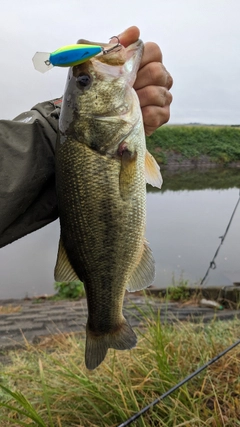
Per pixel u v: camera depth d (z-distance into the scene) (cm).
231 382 53
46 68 30
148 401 50
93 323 39
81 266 38
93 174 36
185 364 57
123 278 39
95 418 50
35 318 106
